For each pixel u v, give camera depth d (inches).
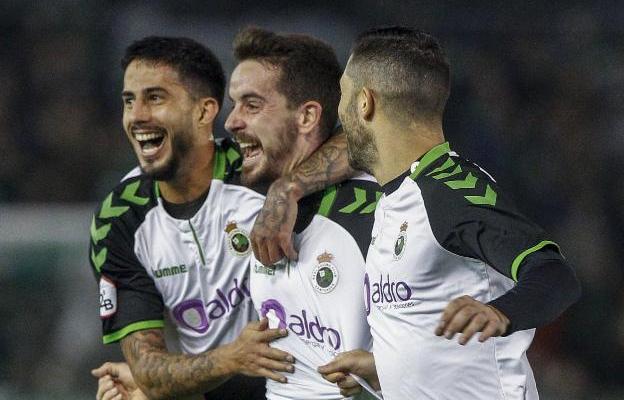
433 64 542.0
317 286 606.9
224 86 679.1
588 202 1626.5
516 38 1780.3
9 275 1282.0
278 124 624.4
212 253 667.4
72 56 1836.9
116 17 1851.6
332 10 1809.8
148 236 679.7
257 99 623.2
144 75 656.4
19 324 1270.9
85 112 1787.6
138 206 681.0
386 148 544.4
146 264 684.1
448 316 438.6
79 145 1744.6
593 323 1421.0
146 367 666.2
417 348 525.7
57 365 1268.5
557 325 1402.6
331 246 606.9
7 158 1718.8
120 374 708.7
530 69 1768.0
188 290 677.9
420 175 528.1
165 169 659.4
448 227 503.2
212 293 673.6
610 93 1766.7
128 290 689.0
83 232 1304.1
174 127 655.8
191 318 684.7
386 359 540.4
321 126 631.2
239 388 682.8
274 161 630.5
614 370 1391.5
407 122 540.1
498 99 1728.6
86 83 1824.6
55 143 1740.9
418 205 521.3
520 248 478.3
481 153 1673.2
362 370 578.9
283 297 620.7
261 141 625.0
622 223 1608.0
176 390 655.1
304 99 625.0
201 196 666.8
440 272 517.3
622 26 1780.3
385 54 542.0
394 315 533.6
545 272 460.4
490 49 1772.9
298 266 614.2
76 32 1852.9
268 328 625.3
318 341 611.5
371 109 545.3
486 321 435.8
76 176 1717.5
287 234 606.9
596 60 1779.0
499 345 522.0
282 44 625.9
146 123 656.4
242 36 632.4
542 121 1723.7
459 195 504.7
